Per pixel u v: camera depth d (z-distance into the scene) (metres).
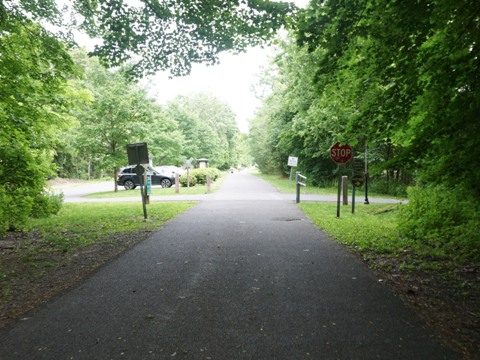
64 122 13.11
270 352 3.24
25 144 11.84
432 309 4.23
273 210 13.65
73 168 58.69
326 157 27.75
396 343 3.39
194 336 3.57
